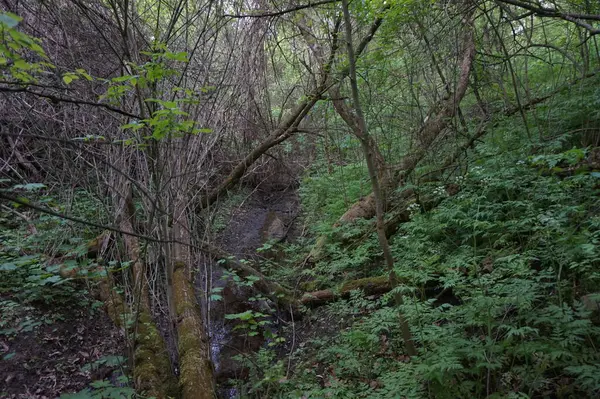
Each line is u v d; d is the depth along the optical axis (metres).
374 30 5.27
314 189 7.98
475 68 6.39
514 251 3.77
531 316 2.91
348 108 5.99
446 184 5.29
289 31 6.86
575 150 3.18
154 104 3.63
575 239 3.21
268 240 6.86
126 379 3.20
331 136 7.84
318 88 5.56
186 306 4.28
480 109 6.84
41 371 3.87
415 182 5.78
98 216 5.02
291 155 10.21
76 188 5.57
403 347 3.65
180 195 4.34
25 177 5.50
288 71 8.57
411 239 4.44
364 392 3.07
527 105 5.90
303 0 5.59
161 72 2.50
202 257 5.18
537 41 7.66
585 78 5.45
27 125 4.45
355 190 6.84
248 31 5.36
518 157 4.82
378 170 6.14
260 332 4.81
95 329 4.48
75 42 4.31
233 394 3.89
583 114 5.18
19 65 1.74
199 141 4.39
